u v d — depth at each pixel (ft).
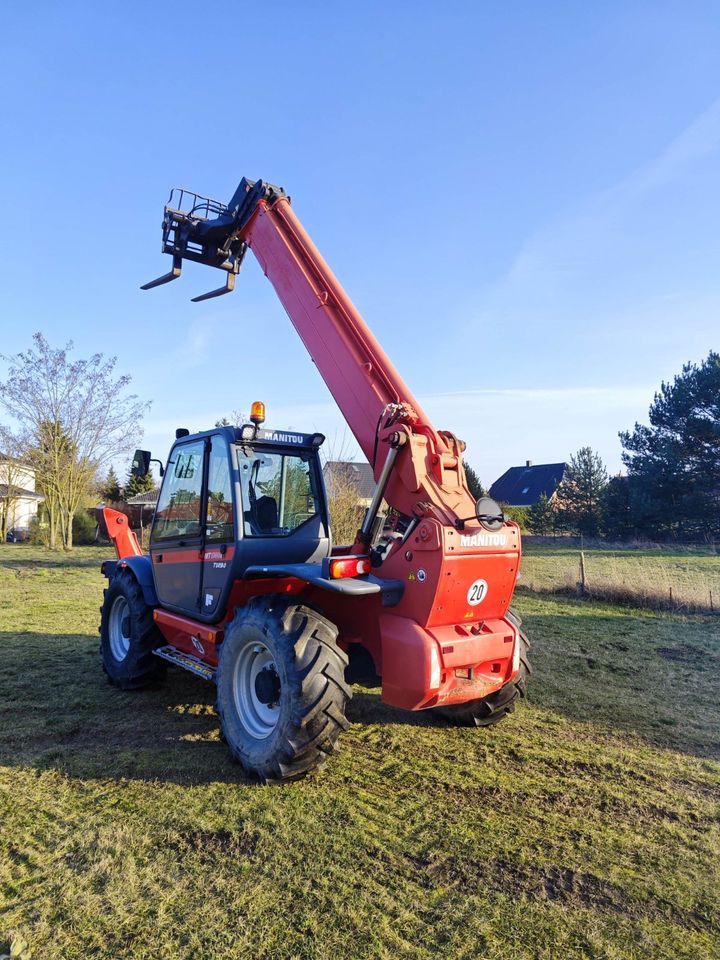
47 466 77.66
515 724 14.58
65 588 36.86
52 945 7.03
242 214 16.28
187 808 10.21
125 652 17.01
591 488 125.59
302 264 14.49
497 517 11.41
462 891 8.16
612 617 29.17
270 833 9.46
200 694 16.30
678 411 89.40
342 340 13.30
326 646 11.15
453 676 11.47
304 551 14.32
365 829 9.66
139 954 6.91
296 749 10.65
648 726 14.67
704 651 22.39
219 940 7.14
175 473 15.89
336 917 7.58
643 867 8.81
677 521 88.94
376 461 12.38
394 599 11.41
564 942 7.23
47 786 11.00
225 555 13.47
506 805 10.62
